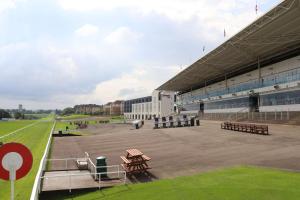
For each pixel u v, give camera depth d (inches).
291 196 399.2
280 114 1675.7
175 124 1915.6
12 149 253.6
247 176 519.8
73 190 481.7
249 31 1624.0
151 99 5221.5
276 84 1854.1
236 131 1314.0
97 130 2410.2
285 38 1713.8
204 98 3260.3
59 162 756.6
